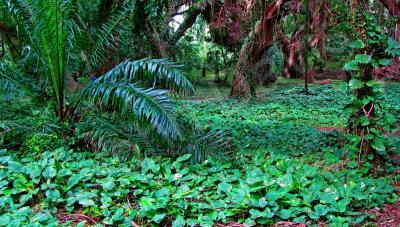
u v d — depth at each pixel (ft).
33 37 20.06
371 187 14.93
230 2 50.26
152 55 43.78
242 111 41.86
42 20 18.84
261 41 50.85
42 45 19.74
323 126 32.76
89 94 18.51
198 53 77.66
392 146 20.07
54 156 17.42
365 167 17.47
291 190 14.10
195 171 16.85
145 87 17.71
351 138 18.17
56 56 19.89
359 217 12.69
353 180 15.70
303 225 12.26
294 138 25.17
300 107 45.57
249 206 12.94
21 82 22.12
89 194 13.80
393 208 13.79
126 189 14.43
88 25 23.72
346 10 22.67
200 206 13.03
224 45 70.69
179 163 16.85
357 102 17.94
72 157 18.12
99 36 22.07
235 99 53.52
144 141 18.10
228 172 17.12
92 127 19.20
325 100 52.42
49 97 22.18
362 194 14.29
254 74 56.44
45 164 15.89
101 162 17.78
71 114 20.90
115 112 19.26
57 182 14.66
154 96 16.92
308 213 12.73
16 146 20.43
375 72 18.74
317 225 12.24
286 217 12.59
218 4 52.60
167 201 13.01
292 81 75.87
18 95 22.26
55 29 19.20
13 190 14.20
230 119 35.12
